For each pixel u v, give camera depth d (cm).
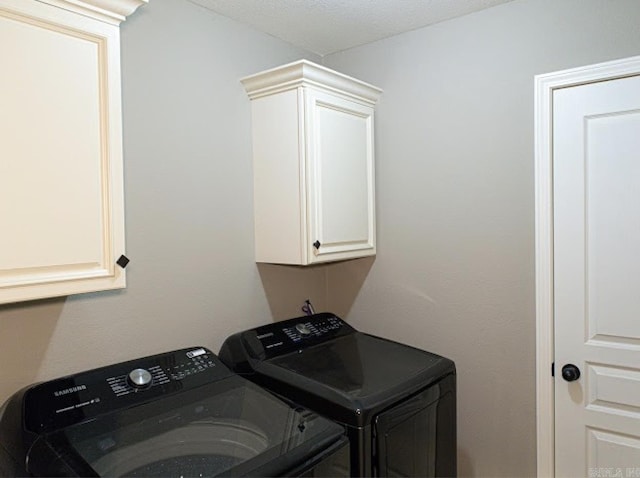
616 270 178
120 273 132
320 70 192
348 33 223
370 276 241
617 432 179
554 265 189
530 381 196
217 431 125
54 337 148
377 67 233
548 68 187
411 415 156
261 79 199
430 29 216
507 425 202
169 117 178
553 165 188
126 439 119
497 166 200
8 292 110
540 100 188
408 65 223
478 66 203
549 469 192
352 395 145
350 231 215
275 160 200
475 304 208
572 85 182
